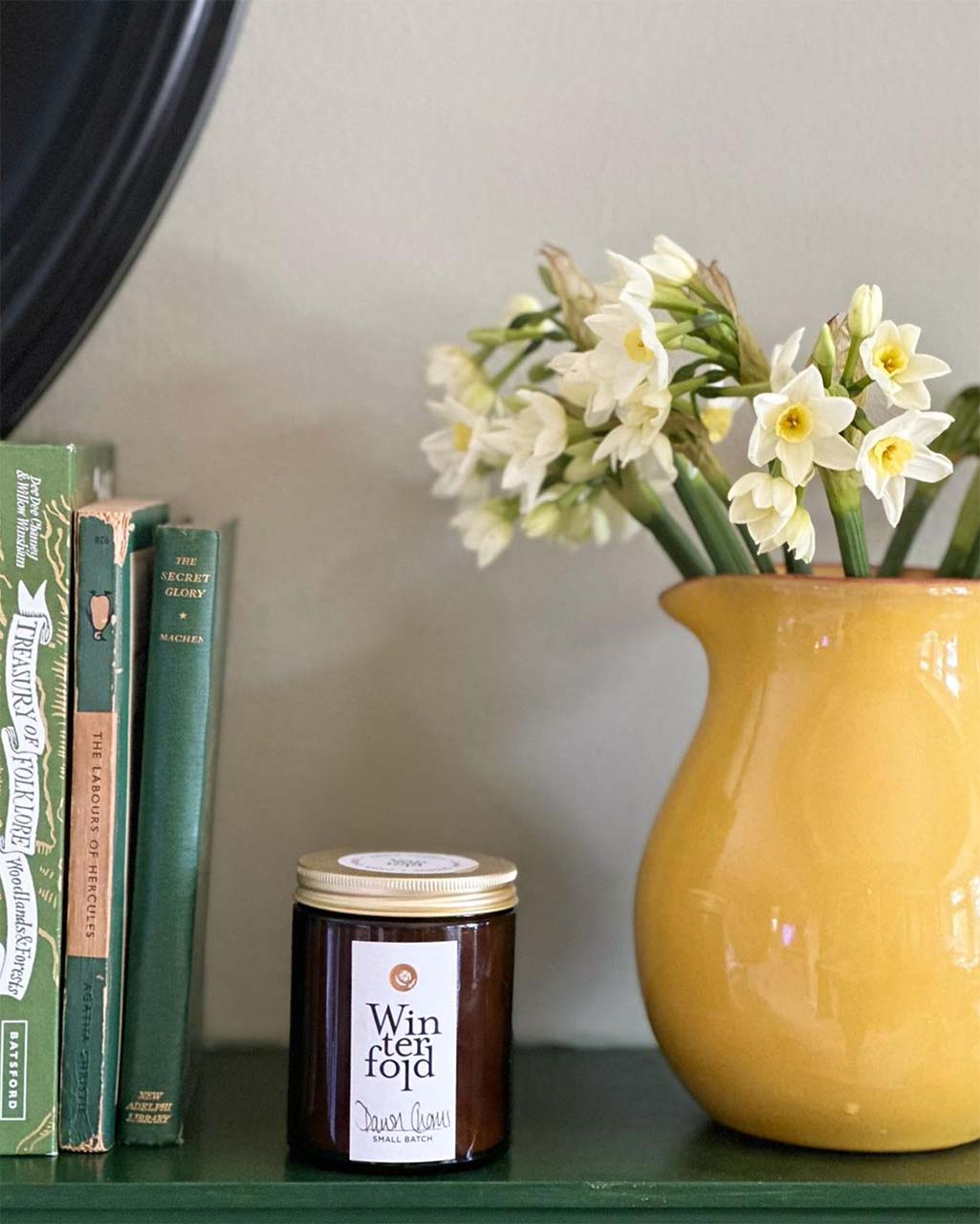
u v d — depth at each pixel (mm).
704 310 514
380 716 699
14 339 614
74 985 505
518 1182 490
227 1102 594
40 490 493
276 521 696
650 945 546
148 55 608
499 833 702
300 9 687
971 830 507
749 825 519
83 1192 478
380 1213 491
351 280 694
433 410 673
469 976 503
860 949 493
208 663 519
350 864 530
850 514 506
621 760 705
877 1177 499
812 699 522
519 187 696
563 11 692
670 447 513
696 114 698
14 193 609
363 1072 494
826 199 702
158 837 519
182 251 689
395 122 691
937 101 701
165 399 691
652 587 706
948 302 704
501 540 598
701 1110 590
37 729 497
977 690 532
